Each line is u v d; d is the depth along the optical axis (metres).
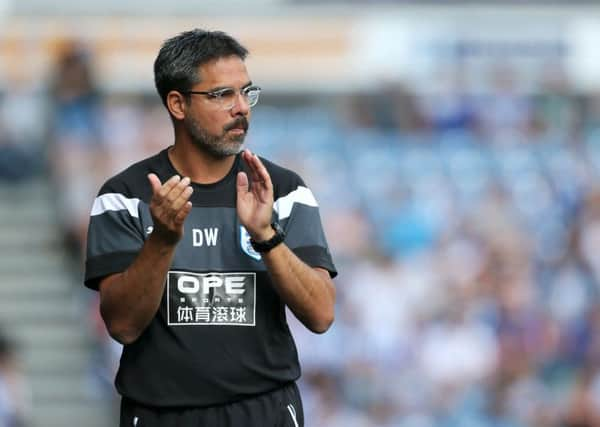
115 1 65.25
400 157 63.22
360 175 61.25
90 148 54.09
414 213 57.81
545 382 49.94
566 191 61.62
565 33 69.50
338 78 67.56
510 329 51.00
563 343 50.97
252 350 16.27
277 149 63.53
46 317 50.44
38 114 58.12
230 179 16.64
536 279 54.12
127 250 16.31
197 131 16.27
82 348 49.25
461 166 62.75
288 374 16.48
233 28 67.25
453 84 67.88
